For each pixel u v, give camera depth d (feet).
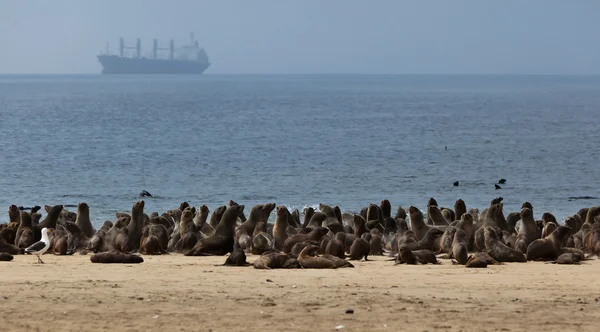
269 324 108.47
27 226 217.56
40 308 118.11
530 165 528.22
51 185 433.48
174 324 108.37
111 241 208.33
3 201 380.78
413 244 203.92
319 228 202.08
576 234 222.28
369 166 523.29
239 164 531.50
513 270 168.55
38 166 508.94
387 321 110.63
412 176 476.54
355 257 192.24
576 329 107.34
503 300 128.06
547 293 136.15
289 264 169.48
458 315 115.03
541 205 378.12
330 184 443.73
